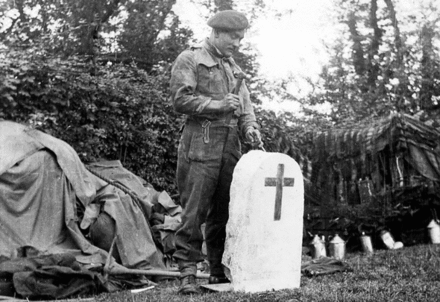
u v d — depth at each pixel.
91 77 12.08
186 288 6.17
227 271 6.18
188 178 6.29
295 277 6.34
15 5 16.78
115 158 12.39
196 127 6.29
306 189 14.46
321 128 15.95
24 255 8.24
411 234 14.30
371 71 23.80
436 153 14.20
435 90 22.56
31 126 10.20
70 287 7.27
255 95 17.09
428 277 7.42
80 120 11.83
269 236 6.16
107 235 9.09
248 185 6.05
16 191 8.55
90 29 16.45
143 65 18.19
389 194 14.08
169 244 9.70
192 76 6.27
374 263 9.22
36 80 11.26
